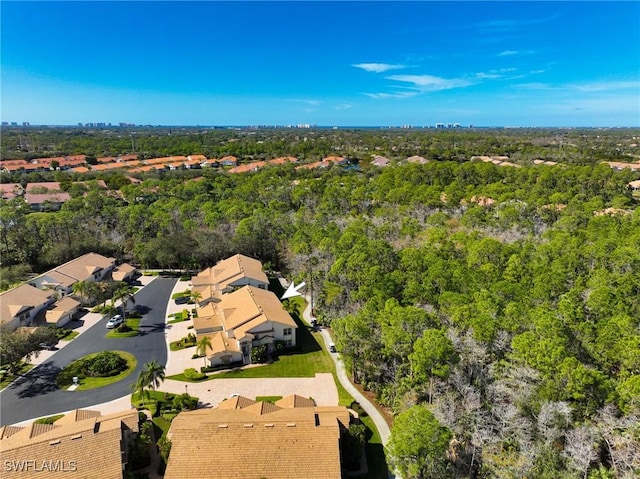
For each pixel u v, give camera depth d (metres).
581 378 37.03
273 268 97.88
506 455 37.38
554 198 117.50
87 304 76.69
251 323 60.16
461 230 99.75
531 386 40.06
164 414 47.06
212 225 100.25
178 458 35.53
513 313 48.34
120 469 35.56
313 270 79.94
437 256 73.12
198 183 141.12
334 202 122.88
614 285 60.50
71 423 40.12
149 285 86.75
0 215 91.38
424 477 34.00
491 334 44.97
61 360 58.31
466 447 39.25
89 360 56.81
